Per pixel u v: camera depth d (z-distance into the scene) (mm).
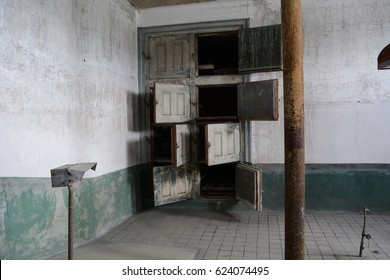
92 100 3965
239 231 4262
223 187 5730
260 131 5086
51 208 3357
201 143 5906
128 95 5027
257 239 3969
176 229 4383
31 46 3182
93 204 3980
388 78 4727
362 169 4855
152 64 5379
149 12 5355
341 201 4938
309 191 5004
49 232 3340
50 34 3367
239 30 5016
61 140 3498
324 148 4941
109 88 4398
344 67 4844
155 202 4793
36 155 3242
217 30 5184
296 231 2455
